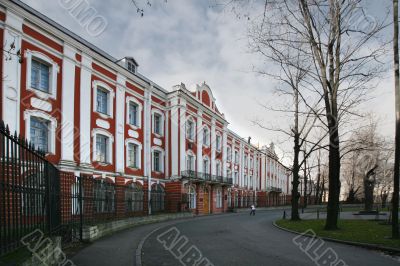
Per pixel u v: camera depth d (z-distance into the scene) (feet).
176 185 106.93
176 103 109.60
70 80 68.44
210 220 86.48
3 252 16.88
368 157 131.54
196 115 122.93
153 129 103.30
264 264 28.19
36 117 60.95
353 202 193.88
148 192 86.38
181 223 74.90
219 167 143.02
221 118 144.66
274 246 38.19
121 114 85.61
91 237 39.50
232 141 162.30
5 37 55.06
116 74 84.38
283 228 59.57
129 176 87.86
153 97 103.65
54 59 65.36
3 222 17.02
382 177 161.99
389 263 29.17
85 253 31.24
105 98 81.82
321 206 183.11
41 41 62.44
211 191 133.39
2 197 16.98
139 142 93.86
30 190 20.90
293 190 79.25
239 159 171.22
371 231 48.70
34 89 60.39
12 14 56.54
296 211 77.51
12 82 55.67
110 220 53.98
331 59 52.60
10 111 55.21
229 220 86.53
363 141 73.51
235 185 163.73
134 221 66.54
